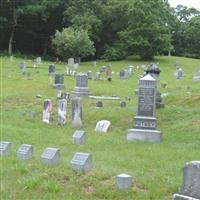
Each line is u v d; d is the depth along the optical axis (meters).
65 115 23.94
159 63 63.84
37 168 13.08
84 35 63.16
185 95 28.61
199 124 21.20
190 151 16.22
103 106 28.36
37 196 11.07
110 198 10.91
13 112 27.02
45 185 11.52
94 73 50.97
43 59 73.19
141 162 14.12
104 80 41.84
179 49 89.25
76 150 16.72
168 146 17.61
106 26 75.25
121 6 73.50
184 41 89.62
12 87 35.78
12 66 50.59
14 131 20.38
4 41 79.62
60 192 11.30
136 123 19.70
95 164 13.49
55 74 39.28
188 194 9.82
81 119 23.11
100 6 73.81
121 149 16.94
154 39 67.19
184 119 22.77
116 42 72.56
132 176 12.12
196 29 87.88
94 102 29.80
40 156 14.47
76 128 22.80
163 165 13.75
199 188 9.66
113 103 29.30
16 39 80.12
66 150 16.58
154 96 19.80
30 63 56.06
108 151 16.41
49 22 78.81
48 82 38.16
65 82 38.59
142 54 67.50
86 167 12.63
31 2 75.31
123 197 10.91
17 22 76.88
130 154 15.69
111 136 20.31
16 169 13.00
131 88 37.22
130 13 68.31
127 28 70.31
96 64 62.31
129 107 27.06
